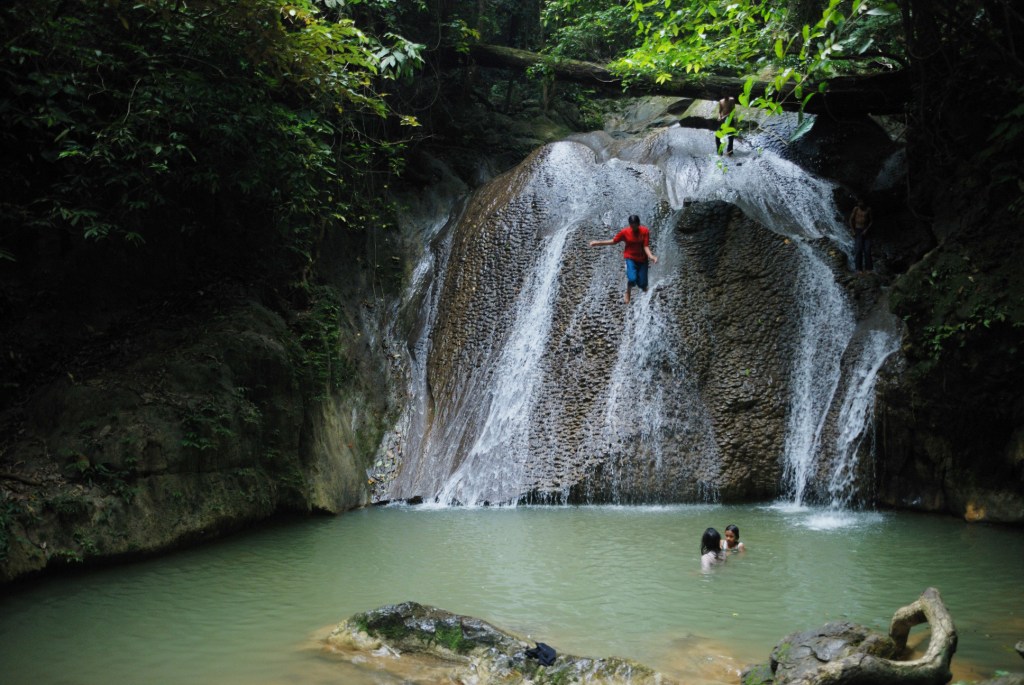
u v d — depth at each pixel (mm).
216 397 11055
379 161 18031
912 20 12344
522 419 14266
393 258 17453
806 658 5531
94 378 10375
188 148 11859
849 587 8297
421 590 8422
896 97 15375
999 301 11242
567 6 20531
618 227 15766
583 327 14695
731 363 13906
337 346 14648
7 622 7496
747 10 13336
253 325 12359
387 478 14414
